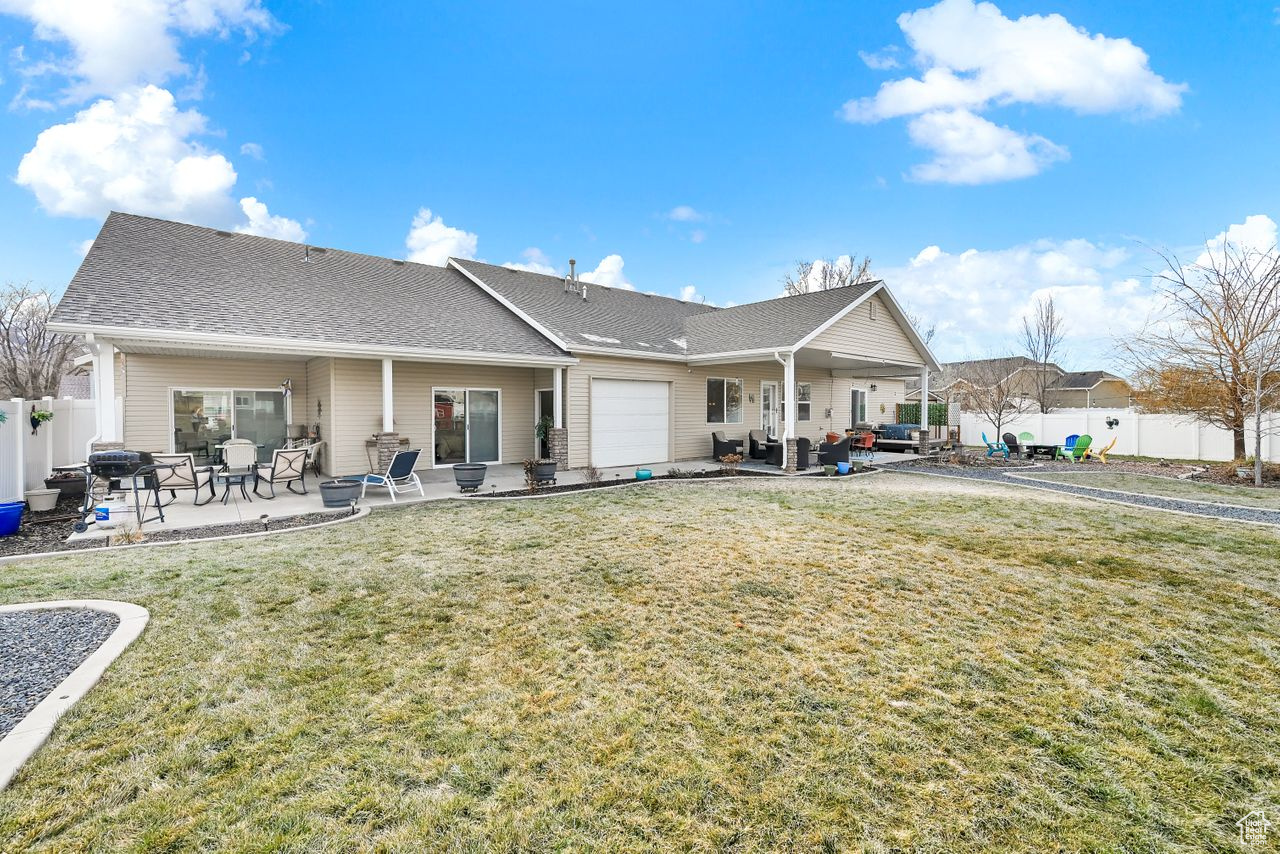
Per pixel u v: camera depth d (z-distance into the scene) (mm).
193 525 7367
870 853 2111
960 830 2223
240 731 2814
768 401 17734
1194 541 6328
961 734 2818
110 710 2969
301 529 7086
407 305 12922
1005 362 29578
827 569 5340
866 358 15523
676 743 2736
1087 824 2254
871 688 3240
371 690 3207
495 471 12852
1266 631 3980
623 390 13930
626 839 2174
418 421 12891
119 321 8406
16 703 3029
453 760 2607
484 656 3625
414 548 6125
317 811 2303
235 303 10250
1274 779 2506
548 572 5281
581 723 2898
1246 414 12961
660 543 6273
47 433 9898
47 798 2352
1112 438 18406
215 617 4215
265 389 12664
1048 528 6949
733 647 3754
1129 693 3195
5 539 6727
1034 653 3666
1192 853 2119
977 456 17375
